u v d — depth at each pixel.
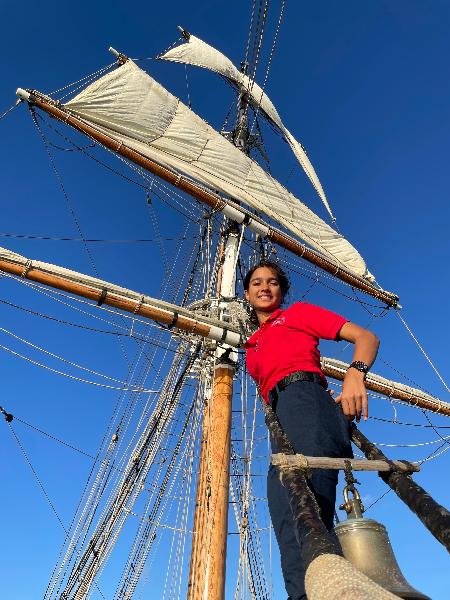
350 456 2.33
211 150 17.50
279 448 1.95
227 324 11.87
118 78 15.85
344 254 19.03
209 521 9.60
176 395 14.66
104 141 14.54
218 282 14.97
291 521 2.10
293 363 2.59
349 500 1.88
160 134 16.39
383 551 1.79
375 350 2.44
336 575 1.10
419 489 1.63
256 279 3.42
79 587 12.53
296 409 2.38
